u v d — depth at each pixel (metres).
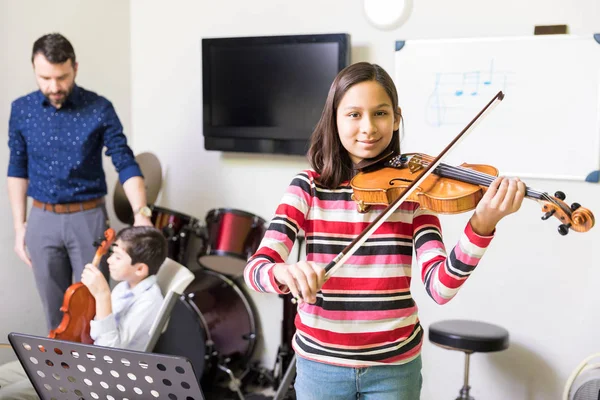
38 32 3.63
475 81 3.33
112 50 4.04
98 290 2.55
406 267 1.64
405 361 1.63
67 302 2.53
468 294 3.46
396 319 1.62
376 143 1.65
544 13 3.21
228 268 3.79
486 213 1.38
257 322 3.96
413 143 3.47
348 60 3.54
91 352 1.75
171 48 4.05
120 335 2.57
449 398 3.56
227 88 3.79
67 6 3.77
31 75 3.61
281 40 3.63
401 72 3.46
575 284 3.27
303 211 1.66
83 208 3.27
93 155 3.29
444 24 3.38
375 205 1.65
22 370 2.73
